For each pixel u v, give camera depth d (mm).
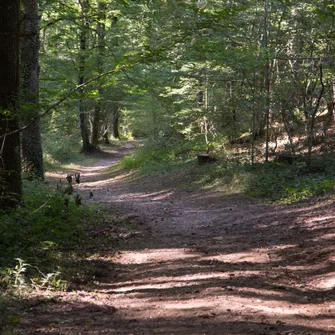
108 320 5191
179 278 7266
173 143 30516
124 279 7586
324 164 16953
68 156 39812
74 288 6832
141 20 17703
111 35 22781
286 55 18484
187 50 16266
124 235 11125
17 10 10812
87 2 15500
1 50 10664
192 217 14000
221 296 5934
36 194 14266
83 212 13320
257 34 20906
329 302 5691
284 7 18297
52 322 5035
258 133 24250
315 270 7305
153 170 26109
